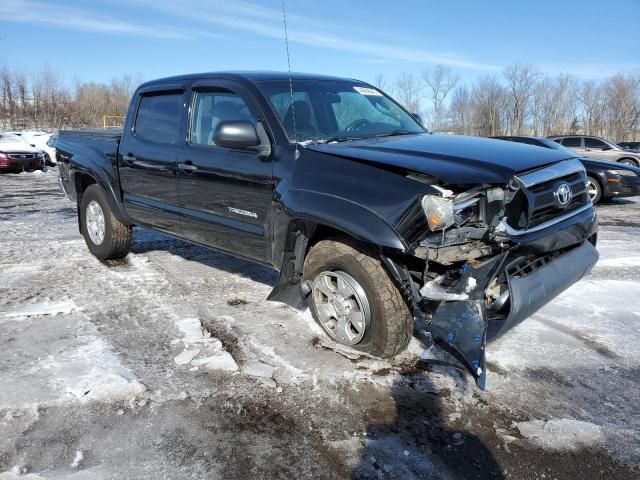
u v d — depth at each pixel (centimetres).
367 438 248
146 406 270
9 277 486
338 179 307
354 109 412
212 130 402
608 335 367
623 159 1700
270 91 378
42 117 4859
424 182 277
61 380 292
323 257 328
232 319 385
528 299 286
